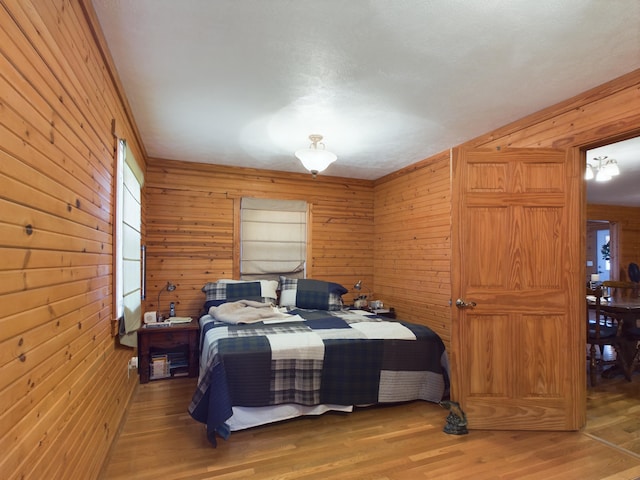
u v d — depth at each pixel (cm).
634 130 220
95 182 176
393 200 477
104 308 197
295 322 332
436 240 399
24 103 101
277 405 259
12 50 94
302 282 430
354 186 511
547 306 255
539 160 258
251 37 186
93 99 171
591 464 211
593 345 350
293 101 261
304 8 164
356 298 489
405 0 158
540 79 229
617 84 227
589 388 338
